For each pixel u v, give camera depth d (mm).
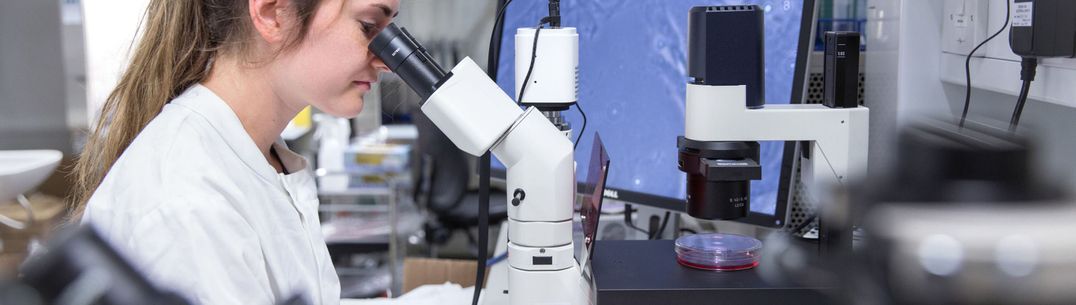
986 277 286
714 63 1256
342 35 1076
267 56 1094
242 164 1070
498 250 1930
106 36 4785
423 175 4332
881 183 324
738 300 1209
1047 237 284
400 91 4199
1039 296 282
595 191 1331
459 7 4984
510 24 2016
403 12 4926
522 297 1203
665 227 1853
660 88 1694
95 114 1217
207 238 975
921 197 312
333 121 4078
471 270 2236
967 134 348
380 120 4422
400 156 3883
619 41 1781
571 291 1203
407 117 4434
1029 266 283
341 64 1087
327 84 1097
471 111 1111
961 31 1530
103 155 1162
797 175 1774
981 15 1479
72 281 332
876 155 376
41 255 340
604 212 2084
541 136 1164
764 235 1797
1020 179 318
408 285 2260
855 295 332
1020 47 1291
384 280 3885
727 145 1267
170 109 1080
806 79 1510
